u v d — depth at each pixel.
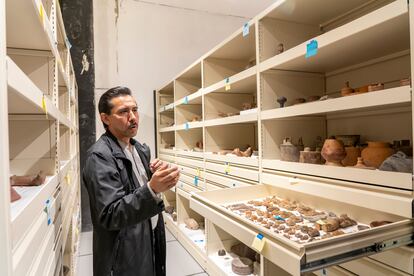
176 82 3.42
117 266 1.27
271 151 1.83
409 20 0.96
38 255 0.75
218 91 2.64
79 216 3.18
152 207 1.12
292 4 1.61
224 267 2.04
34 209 0.76
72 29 3.53
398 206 1.00
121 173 1.32
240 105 2.75
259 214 1.40
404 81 1.03
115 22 3.92
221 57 2.62
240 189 1.72
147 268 1.38
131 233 1.32
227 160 2.20
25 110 1.18
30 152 1.29
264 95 1.81
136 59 4.03
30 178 1.04
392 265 1.05
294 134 1.88
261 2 4.66
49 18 1.26
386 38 1.24
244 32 1.94
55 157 1.31
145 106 4.11
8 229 0.49
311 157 1.48
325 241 0.83
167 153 3.70
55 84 1.31
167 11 4.19
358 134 1.70
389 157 1.13
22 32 1.09
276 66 1.69
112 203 1.13
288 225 1.24
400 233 0.96
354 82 1.73
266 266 1.65
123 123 1.44
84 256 2.69
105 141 1.39
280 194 1.76
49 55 1.31
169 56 4.21
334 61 1.63
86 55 3.61
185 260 2.52
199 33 4.36
